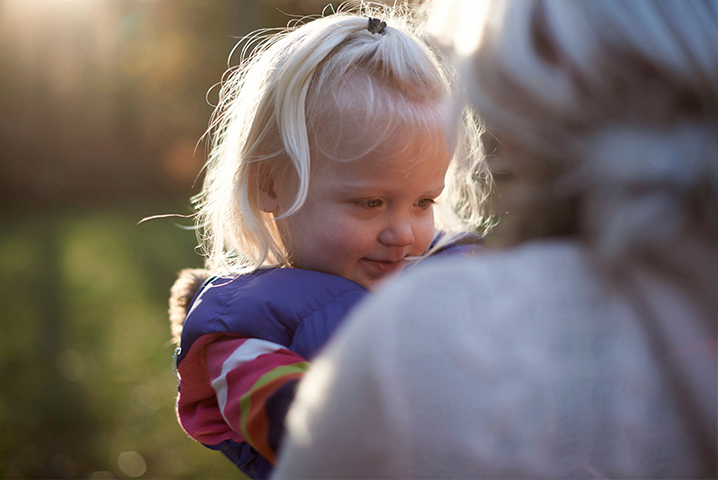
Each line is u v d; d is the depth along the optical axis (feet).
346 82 4.08
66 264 30.37
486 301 1.98
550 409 1.82
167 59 59.36
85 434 14.39
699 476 1.81
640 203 1.82
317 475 2.08
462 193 5.13
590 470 1.80
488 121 2.13
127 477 13.02
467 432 1.84
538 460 1.80
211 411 4.10
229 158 4.69
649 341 1.86
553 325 1.90
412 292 2.05
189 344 4.01
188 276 4.99
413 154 4.03
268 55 4.57
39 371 17.58
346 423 2.00
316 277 4.05
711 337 1.86
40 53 53.78
